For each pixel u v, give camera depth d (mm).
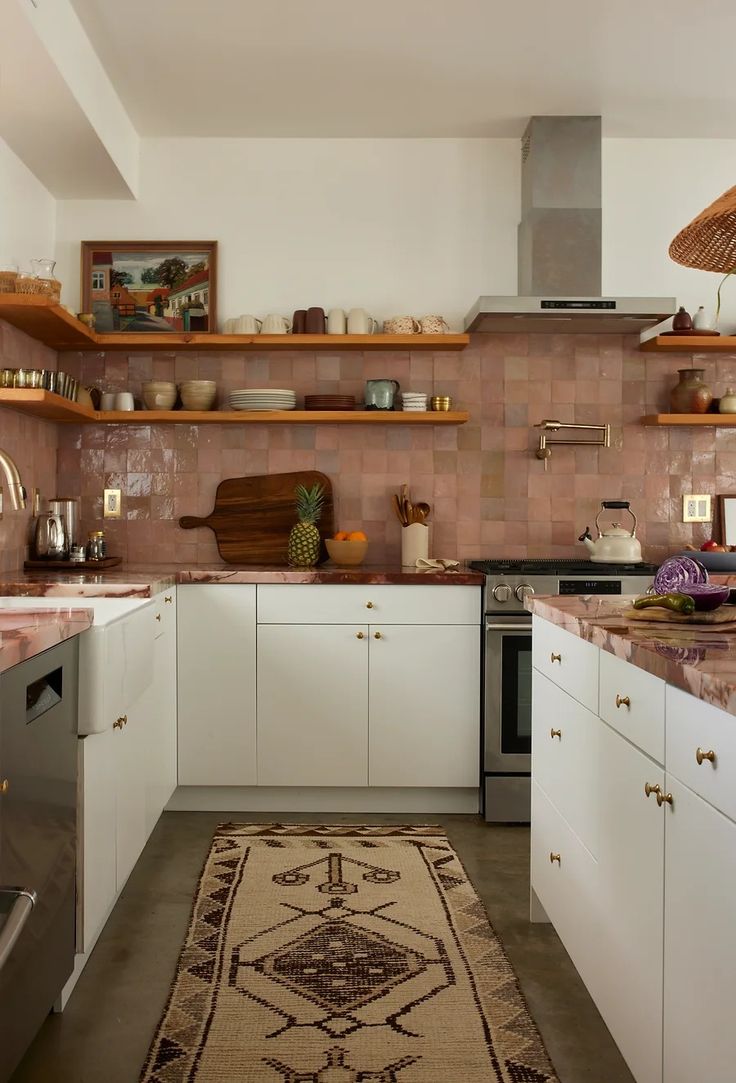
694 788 1423
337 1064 1938
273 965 2375
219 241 4242
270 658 3656
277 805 3752
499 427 4301
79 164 3770
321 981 2295
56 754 1974
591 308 3828
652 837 1614
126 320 4207
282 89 3742
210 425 4281
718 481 4344
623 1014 1772
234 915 2684
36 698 1923
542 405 4301
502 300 3814
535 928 2627
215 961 2393
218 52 3430
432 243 4266
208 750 3654
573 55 3480
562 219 4039
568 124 4035
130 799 2682
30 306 3227
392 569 3977
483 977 2322
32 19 2619
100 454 4281
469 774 3672
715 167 4328
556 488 4316
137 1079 1878
